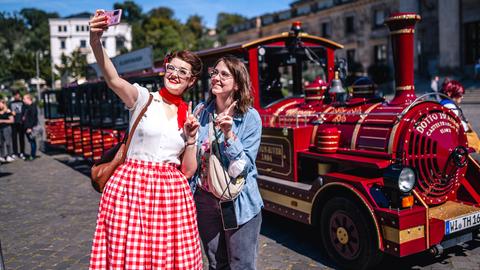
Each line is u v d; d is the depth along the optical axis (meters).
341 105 5.17
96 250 2.65
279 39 6.12
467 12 24.94
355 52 35.38
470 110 15.25
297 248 5.01
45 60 51.34
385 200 3.97
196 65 2.85
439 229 3.99
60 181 9.28
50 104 14.99
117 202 2.63
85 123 10.80
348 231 4.25
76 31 73.81
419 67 28.75
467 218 4.20
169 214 2.67
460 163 4.41
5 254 5.15
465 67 25.28
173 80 2.82
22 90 47.78
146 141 2.69
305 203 4.77
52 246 5.36
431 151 4.30
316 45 6.47
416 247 3.85
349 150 4.64
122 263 2.59
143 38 63.38
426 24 28.52
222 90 2.96
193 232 2.77
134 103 2.72
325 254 4.79
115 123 9.20
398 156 4.17
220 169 2.90
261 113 5.96
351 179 4.19
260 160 5.73
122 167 2.72
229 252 3.05
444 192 4.50
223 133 2.85
